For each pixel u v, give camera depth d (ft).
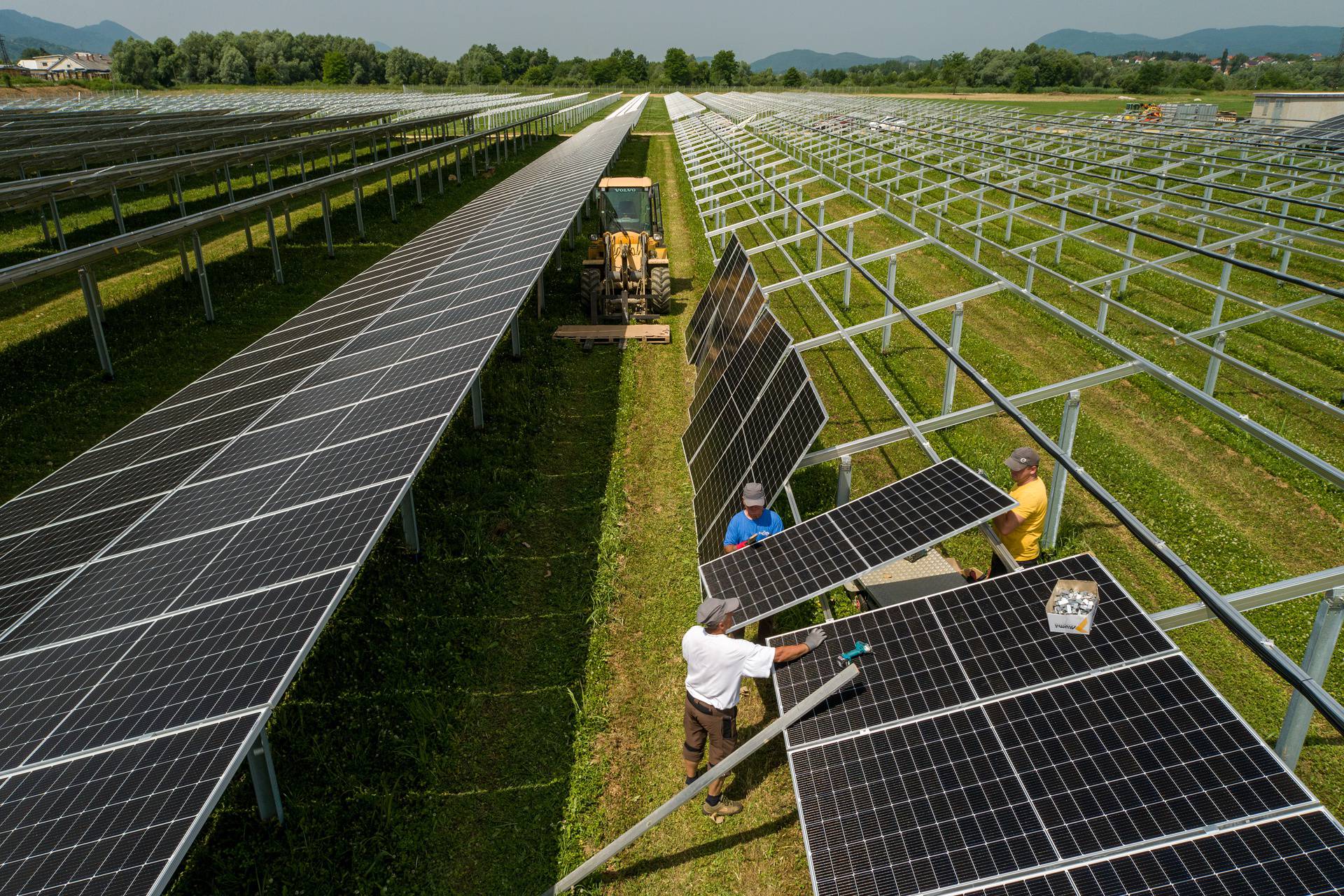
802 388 29.12
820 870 15.61
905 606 21.20
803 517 35.45
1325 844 13.06
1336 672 24.99
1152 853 13.78
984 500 23.36
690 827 22.07
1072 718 16.60
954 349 41.16
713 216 108.37
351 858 21.34
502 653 28.45
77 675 18.95
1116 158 110.22
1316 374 48.67
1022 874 14.21
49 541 26.89
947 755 16.85
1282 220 65.98
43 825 14.46
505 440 43.34
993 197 106.63
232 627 19.60
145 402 48.62
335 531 23.15
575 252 87.97
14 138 92.53
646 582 32.24
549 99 292.20
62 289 67.56
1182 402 44.91
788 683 20.31
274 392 37.09
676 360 55.83
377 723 25.52
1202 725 15.55
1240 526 33.32
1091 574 19.84
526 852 21.53
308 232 92.12
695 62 579.48
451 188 125.59
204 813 14.32
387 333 42.73
